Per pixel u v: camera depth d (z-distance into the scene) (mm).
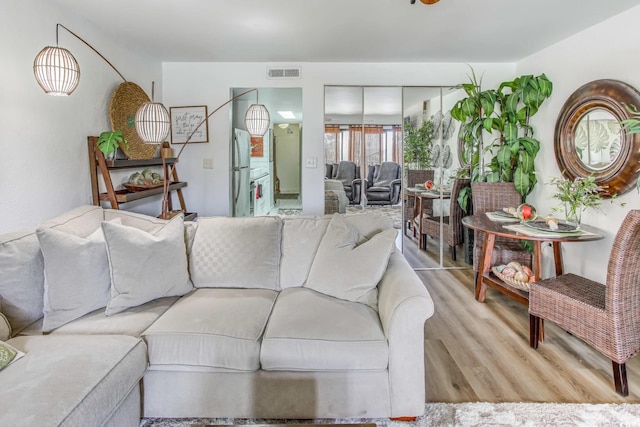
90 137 2789
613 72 2719
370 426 1135
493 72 4043
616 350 1860
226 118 4070
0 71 2041
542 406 1789
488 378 2037
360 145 4129
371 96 4082
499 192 3453
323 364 1630
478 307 3045
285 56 3787
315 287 2146
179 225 2250
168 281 2018
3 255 1720
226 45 3410
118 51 3223
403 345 1633
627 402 1822
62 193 2541
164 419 1715
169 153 3814
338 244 2197
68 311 1761
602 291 2172
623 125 2496
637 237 1779
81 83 2732
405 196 4211
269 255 2273
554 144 3314
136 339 1606
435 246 4285
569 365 2172
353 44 3387
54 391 1192
